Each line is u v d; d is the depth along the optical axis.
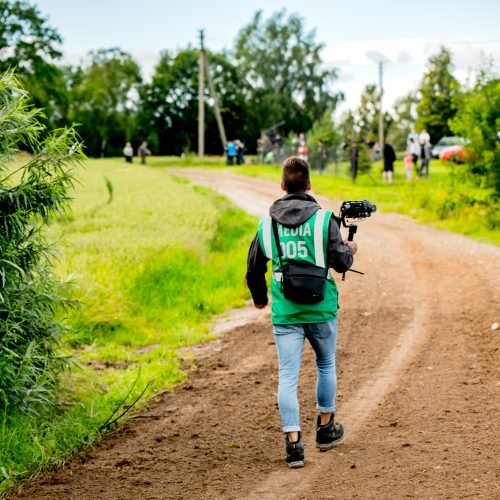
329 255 4.69
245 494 4.40
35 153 5.93
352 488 4.37
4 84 5.71
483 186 16.48
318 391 5.02
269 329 9.28
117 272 10.96
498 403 5.85
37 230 5.92
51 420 5.79
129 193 25.27
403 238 15.66
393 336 8.34
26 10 63.56
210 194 28.22
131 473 4.82
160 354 8.09
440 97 65.69
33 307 5.87
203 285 11.73
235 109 85.69
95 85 92.62
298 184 4.86
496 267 11.76
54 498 4.45
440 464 4.66
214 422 5.83
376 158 40.31
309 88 85.50
